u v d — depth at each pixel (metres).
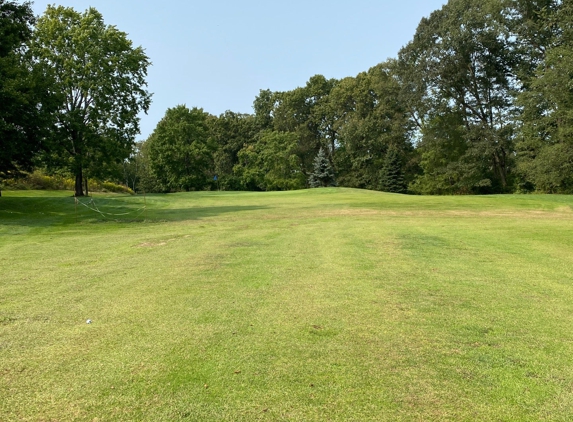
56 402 3.06
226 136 67.62
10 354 3.88
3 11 18.97
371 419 2.82
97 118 29.41
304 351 3.89
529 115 31.84
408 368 3.54
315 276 6.84
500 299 5.51
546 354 3.81
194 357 3.77
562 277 6.69
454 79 40.06
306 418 2.83
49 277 6.96
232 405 3.00
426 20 42.03
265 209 21.20
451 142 43.72
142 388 3.24
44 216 17.97
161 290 6.05
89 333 4.38
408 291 5.91
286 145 58.38
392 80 47.94
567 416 2.85
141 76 32.56
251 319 4.77
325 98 60.31
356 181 55.66
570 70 27.31
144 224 15.62
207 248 9.73
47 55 28.08
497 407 2.96
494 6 34.41
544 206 21.28
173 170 52.25
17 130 18.11
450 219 15.83
